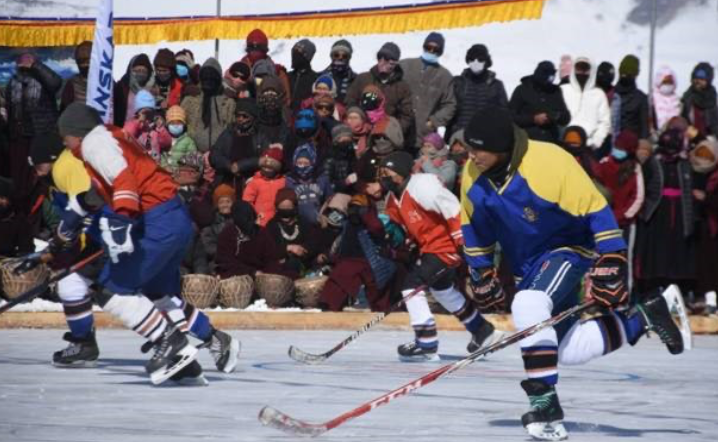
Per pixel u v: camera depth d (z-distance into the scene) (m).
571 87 33.88
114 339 27.03
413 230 24.27
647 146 33.41
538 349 13.99
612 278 14.07
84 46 34.09
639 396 18.64
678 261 33.78
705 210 34.06
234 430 14.05
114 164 17.42
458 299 24.64
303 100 34.38
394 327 31.41
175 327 18.44
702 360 25.47
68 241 19.88
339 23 35.66
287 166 33.19
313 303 32.00
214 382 19.33
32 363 21.83
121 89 34.47
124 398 17.03
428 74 33.66
